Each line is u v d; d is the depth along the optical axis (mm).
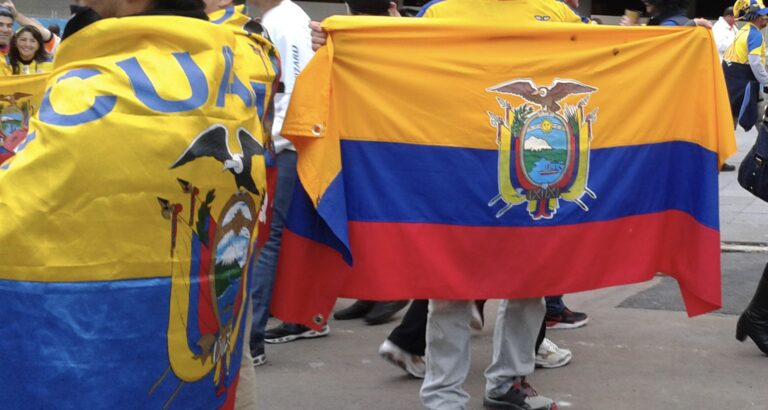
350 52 3820
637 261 4289
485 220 4016
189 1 2299
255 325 5457
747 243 8461
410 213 3926
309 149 3734
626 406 4773
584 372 5312
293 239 3820
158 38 2158
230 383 2441
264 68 2600
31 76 5355
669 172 4332
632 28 4160
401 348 5156
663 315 6480
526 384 4574
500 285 4051
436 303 4074
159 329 2145
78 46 2129
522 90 4012
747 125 12078
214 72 2203
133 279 2096
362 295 3908
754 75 12047
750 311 5516
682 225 4375
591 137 4156
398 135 3893
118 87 2053
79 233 2020
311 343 6004
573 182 4133
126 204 2057
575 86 4105
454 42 3930
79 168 1996
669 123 4289
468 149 3973
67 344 2035
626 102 4195
